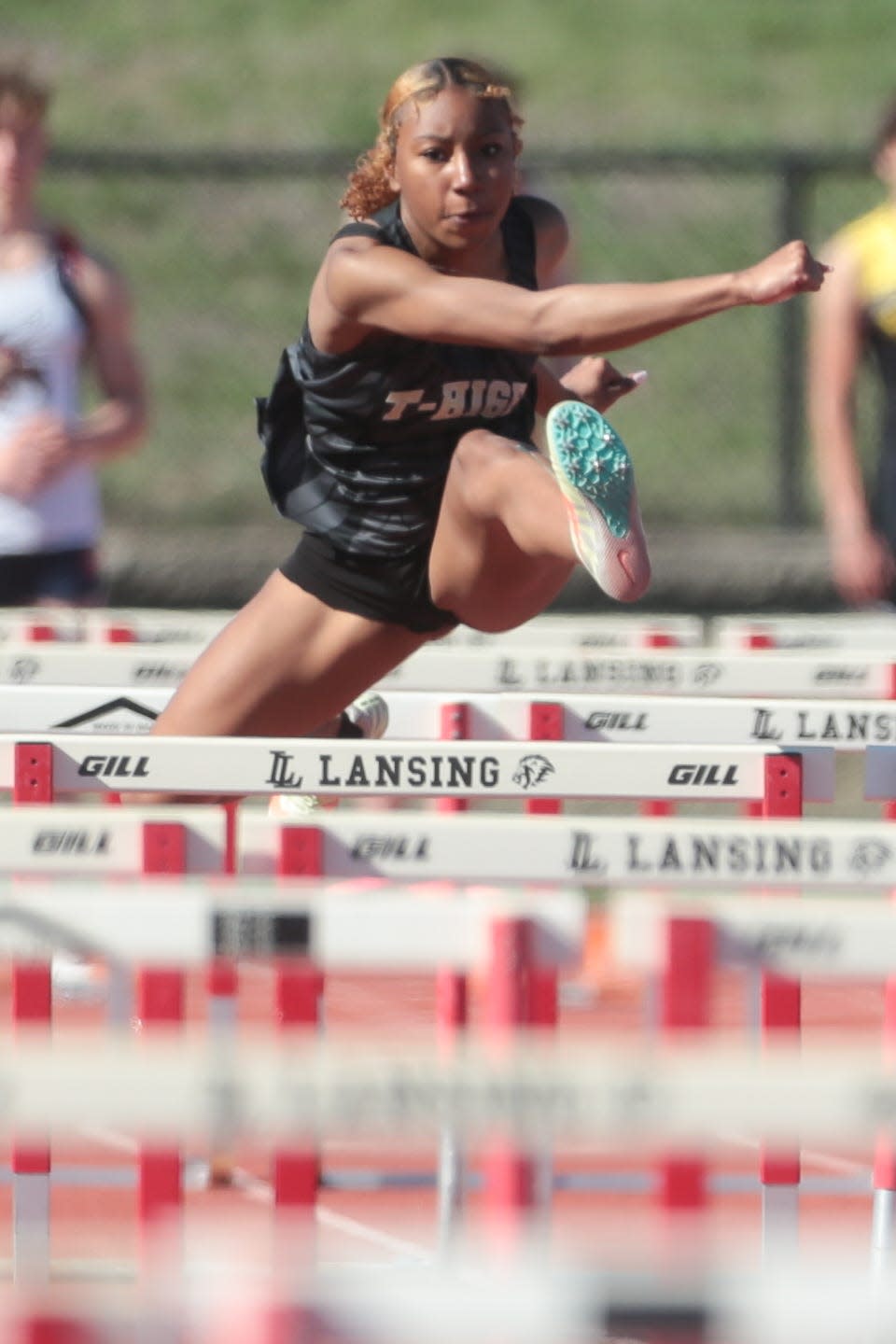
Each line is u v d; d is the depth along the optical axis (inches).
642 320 530.3
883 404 1100.5
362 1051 342.3
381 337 601.6
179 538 1733.5
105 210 2213.3
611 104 2596.0
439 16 2817.4
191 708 648.4
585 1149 725.9
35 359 1065.5
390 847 491.8
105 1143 745.0
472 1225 644.1
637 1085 337.7
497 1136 339.3
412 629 641.0
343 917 416.2
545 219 635.5
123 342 1085.1
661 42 2768.2
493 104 587.5
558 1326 290.7
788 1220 530.9
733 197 2218.3
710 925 413.1
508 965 409.7
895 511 1103.0
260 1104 334.0
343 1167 729.6
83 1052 338.6
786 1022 512.1
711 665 754.2
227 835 498.6
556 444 539.5
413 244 604.4
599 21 2822.3
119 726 695.7
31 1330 289.3
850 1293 290.5
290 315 2117.4
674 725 674.2
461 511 599.8
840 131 2524.6
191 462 1972.2
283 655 642.2
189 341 2094.0
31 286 1059.9
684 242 2169.0
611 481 542.3
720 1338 290.7
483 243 605.9
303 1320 289.9
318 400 619.8
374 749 570.6
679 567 1702.8
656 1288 291.4
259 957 416.5
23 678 759.7
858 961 414.9
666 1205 457.7
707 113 2578.7
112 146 2363.4
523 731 681.0
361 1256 621.9
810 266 513.0
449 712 686.5
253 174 1749.5
